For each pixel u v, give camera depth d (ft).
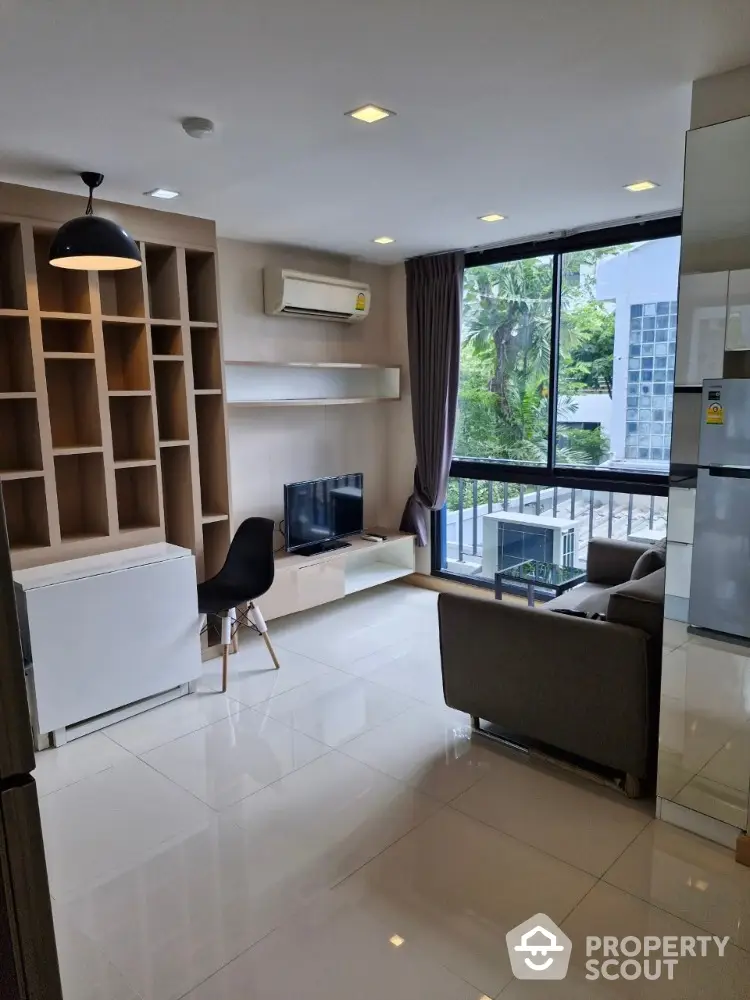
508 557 16.83
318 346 16.24
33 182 10.13
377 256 16.24
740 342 7.13
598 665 8.55
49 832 8.18
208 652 13.37
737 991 5.89
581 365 14.60
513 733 10.28
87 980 6.08
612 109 7.79
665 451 13.67
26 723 2.07
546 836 7.97
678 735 7.97
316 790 8.96
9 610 2.00
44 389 10.67
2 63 6.46
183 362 12.41
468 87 7.16
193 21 5.77
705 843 7.83
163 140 8.52
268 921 6.74
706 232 7.25
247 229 13.43
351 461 17.49
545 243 14.52
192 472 12.76
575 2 5.60
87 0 5.39
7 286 10.91
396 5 5.59
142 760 9.77
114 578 10.61
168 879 7.36
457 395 16.14
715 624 7.57
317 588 15.26
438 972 6.12
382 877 7.33
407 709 11.25
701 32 6.12
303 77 6.88
